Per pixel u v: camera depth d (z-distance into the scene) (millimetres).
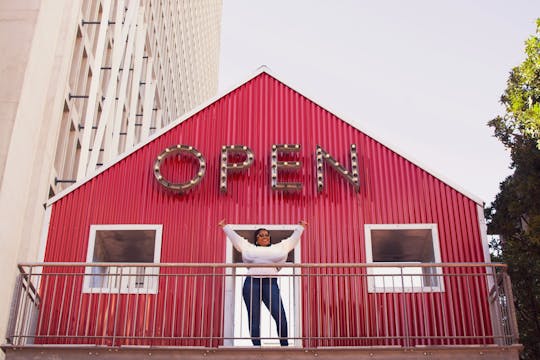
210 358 12938
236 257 15836
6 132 20859
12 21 22609
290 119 16750
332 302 14461
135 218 15656
